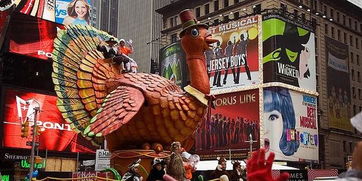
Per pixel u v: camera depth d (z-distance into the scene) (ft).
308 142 164.86
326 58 214.07
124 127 44.98
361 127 8.73
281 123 155.74
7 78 140.26
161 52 204.85
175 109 44.06
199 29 46.50
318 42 211.61
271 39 161.17
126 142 46.19
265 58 161.68
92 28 54.65
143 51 329.31
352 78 233.14
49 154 139.54
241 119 162.50
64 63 50.08
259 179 8.10
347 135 215.51
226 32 173.88
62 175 81.87
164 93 44.80
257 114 158.51
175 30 235.61
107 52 51.55
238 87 165.78
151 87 44.83
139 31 336.90
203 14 221.87
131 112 41.39
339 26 229.66
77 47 51.83
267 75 159.94
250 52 164.76
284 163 153.48
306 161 162.50
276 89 157.28
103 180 45.16
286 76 161.89
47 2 169.37
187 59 46.70
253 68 163.12
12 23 141.18
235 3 207.41
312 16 209.77
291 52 165.17
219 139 166.91
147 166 43.98
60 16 178.29
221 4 213.25
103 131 40.24
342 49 225.35
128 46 54.34
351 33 238.89
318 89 204.95
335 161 204.74
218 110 169.68
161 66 203.00
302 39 170.71
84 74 50.14
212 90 173.58
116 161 46.03
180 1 232.94
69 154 144.25
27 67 144.87
